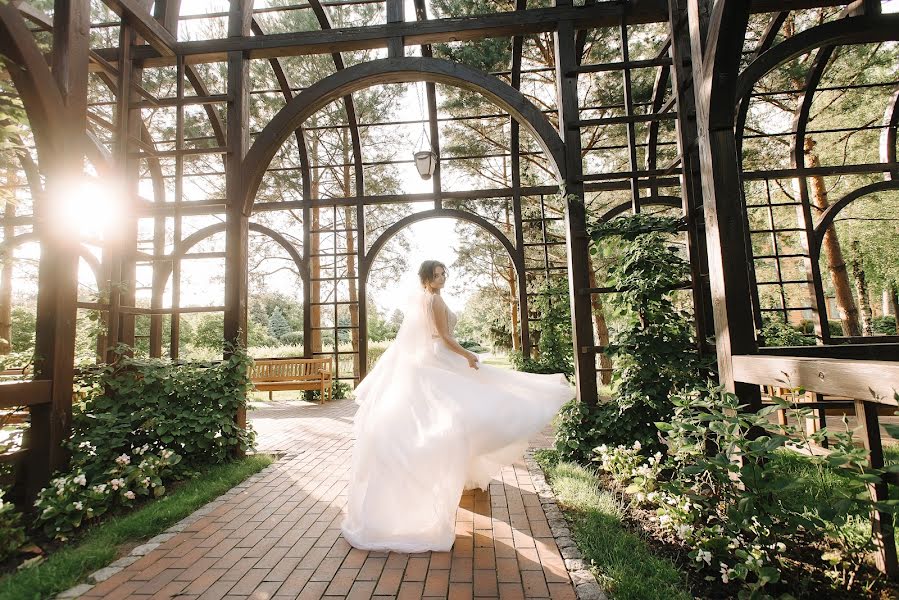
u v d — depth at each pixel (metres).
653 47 7.78
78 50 3.24
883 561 1.71
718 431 2.03
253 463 3.72
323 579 1.97
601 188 7.65
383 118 9.68
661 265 3.58
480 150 10.08
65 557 2.16
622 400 3.49
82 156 3.24
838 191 9.55
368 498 2.29
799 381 2.02
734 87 2.75
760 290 12.77
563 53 4.18
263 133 4.37
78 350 4.68
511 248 7.79
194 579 1.99
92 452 3.12
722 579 1.79
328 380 7.88
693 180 3.71
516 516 2.59
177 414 3.62
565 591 1.83
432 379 2.53
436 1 7.36
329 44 4.43
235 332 4.12
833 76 7.29
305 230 8.16
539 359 8.03
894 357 2.68
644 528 2.37
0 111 2.84
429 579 1.95
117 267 3.84
